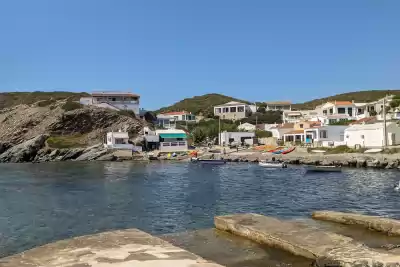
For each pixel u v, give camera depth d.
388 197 31.36
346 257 12.39
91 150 101.38
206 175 53.59
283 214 24.59
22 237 20.36
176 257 11.43
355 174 52.09
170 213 25.66
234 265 13.35
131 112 128.12
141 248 12.60
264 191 36.00
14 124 120.19
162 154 99.19
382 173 52.69
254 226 16.95
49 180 48.91
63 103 126.81
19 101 154.38
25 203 30.62
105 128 116.88
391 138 70.25
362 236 17.08
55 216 25.38
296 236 15.16
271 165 67.75
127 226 22.20
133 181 46.34
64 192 36.94
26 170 67.38
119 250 12.34
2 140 114.56
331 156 70.69
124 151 99.19
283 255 14.22
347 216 19.64
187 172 59.12
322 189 37.12
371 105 114.94
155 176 52.78
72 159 100.44
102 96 134.75
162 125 136.25
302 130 98.62
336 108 119.38
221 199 31.25
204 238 17.09
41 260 11.37
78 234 20.80
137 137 111.69
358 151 71.38
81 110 117.44
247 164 75.06
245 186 40.06
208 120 146.88
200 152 96.94
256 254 14.47
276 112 152.25
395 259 11.89
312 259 13.23
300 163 71.81
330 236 15.14
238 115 150.50
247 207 27.44
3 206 29.31
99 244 13.23
